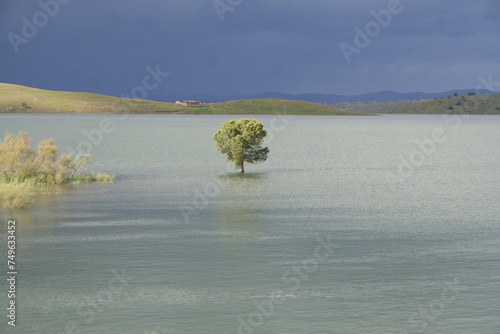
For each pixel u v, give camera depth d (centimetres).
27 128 13100
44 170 3950
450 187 4128
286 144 9912
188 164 5803
